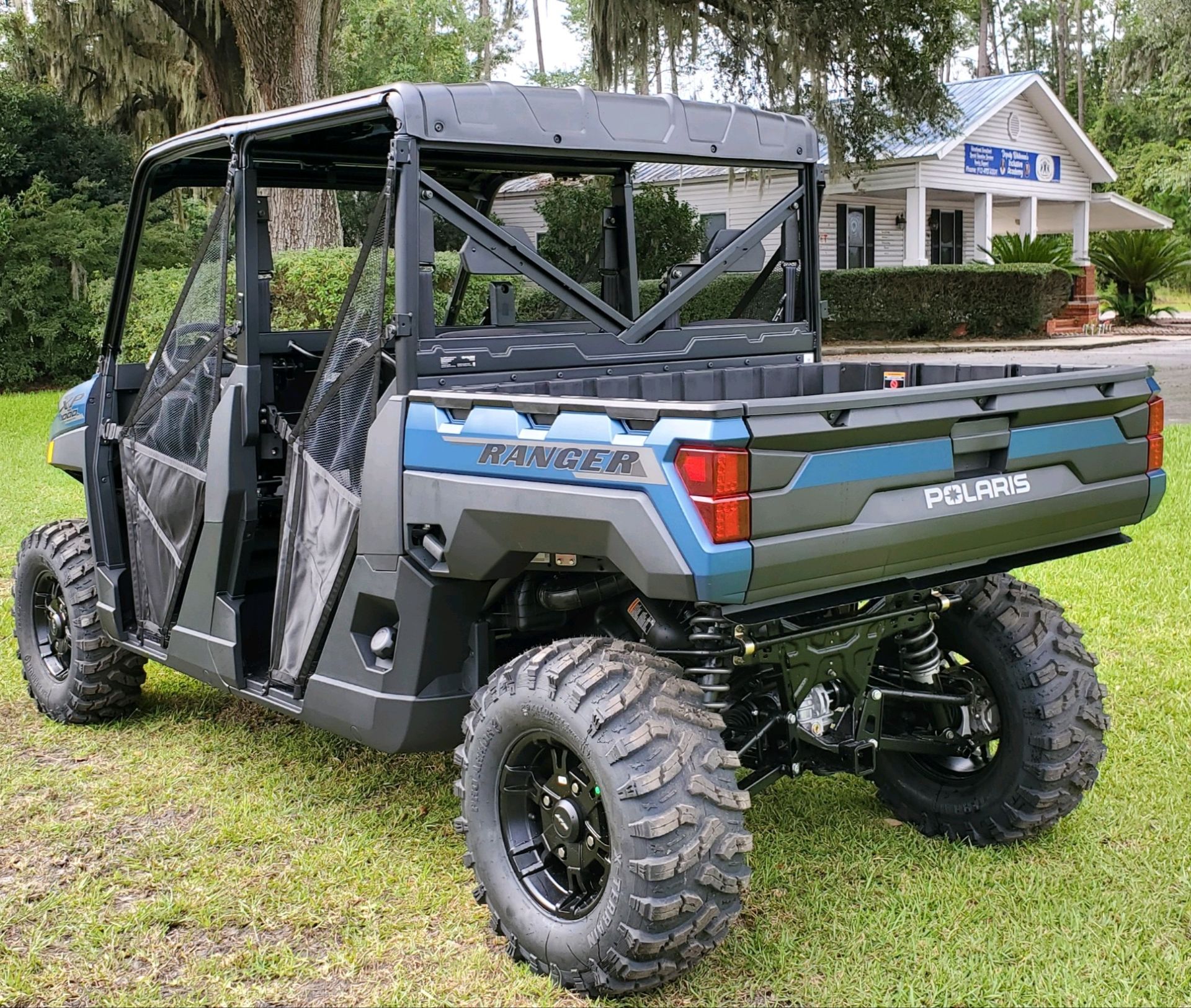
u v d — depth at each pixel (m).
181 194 12.06
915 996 2.70
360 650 3.26
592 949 2.63
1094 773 3.40
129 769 4.16
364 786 3.92
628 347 3.61
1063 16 57.09
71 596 4.50
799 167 4.00
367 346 3.21
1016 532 2.99
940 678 3.57
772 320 4.05
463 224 3.22
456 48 34.47
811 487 2.55
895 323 22.55
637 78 15.85
